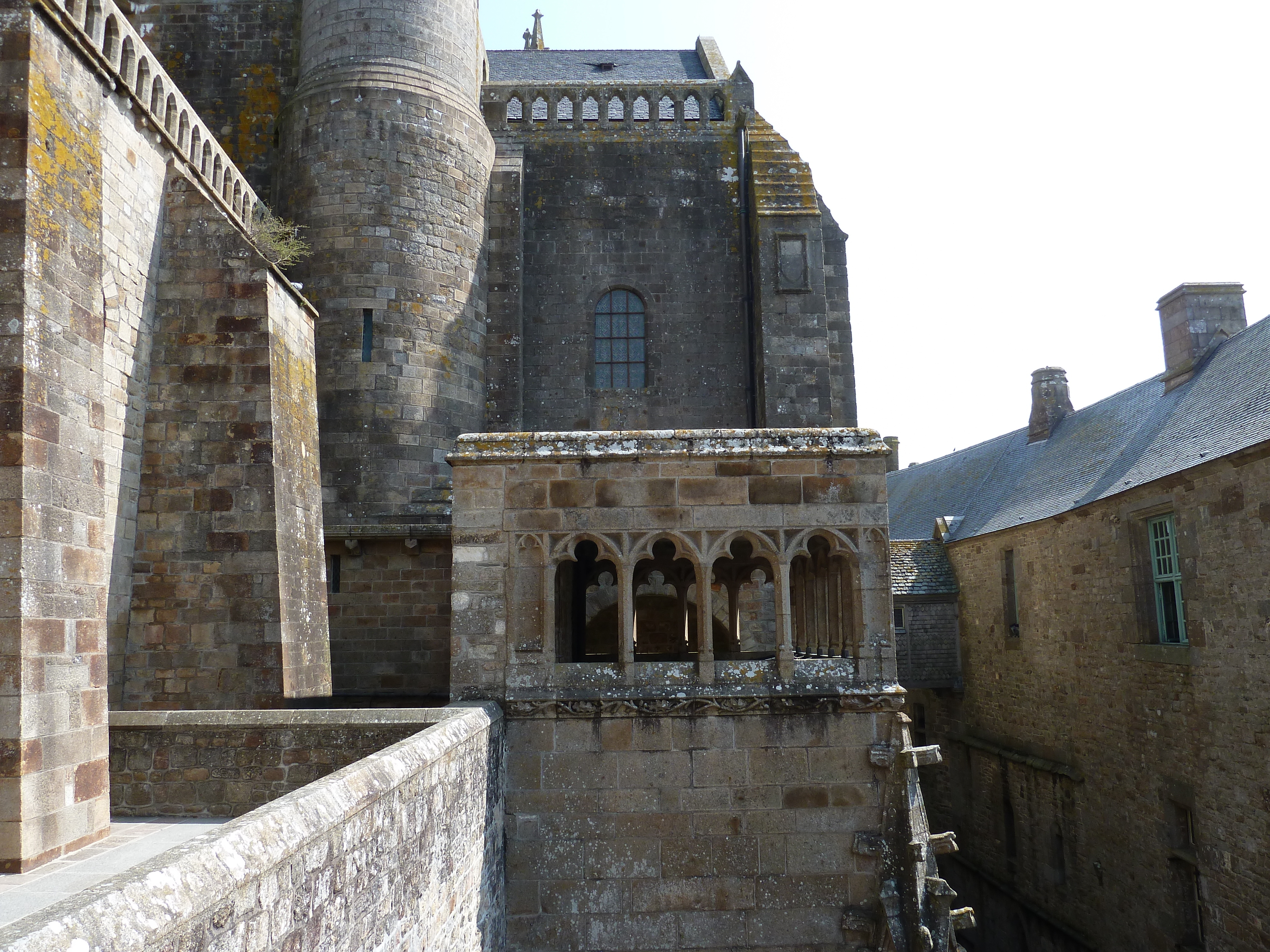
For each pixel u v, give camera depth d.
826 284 23.30
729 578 14.47
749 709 10.33
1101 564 19.73
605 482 10.72
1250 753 14.71
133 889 3.26
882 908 9.84
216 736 9.24
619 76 27.53
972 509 29.80
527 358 22.06
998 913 24.62
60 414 7.89
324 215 18.97
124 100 11.57
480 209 20.62
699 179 23.08
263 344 12.56
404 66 19.62
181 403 12.40
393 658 17.73
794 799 10.23
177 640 11.95
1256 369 17.12
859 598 10.61
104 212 11.09
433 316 19.22
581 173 22.95
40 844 7.07
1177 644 17.12
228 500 12.27
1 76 7.99
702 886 10.08
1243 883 14.84
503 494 10.69
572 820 10.16
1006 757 23.86
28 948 2.63
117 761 9.20
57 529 7.67
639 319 22.64
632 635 10.55
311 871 4.61
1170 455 17.97
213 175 14.29
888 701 10.35
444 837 7.20
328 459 18.31
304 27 20.62
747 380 22.23
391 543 18.00
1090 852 20.05
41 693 7.25
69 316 8.19
